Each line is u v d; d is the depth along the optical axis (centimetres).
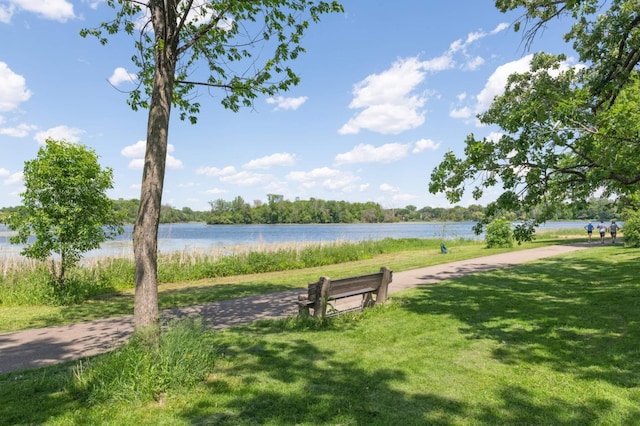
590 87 1016
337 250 2220
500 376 474
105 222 1225
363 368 502
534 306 834
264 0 660
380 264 1872
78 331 754
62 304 1089
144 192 522
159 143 529
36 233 1073
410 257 2264
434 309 825
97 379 433
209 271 1636
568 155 922
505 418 376
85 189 1145
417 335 645
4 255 1404
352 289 790
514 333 648
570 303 845
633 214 2100
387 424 365
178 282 1512
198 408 397
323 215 16188
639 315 714
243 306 948
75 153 1139
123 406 403
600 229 2655
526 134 796
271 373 487
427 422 368
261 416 380
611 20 948
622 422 365
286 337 641
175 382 439
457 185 884
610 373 473
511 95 1306
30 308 1024
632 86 973
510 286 1091
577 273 1272
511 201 839
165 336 493
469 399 415
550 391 432
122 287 1397
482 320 732
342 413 385
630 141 697
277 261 1878
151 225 521
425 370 495
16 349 637
